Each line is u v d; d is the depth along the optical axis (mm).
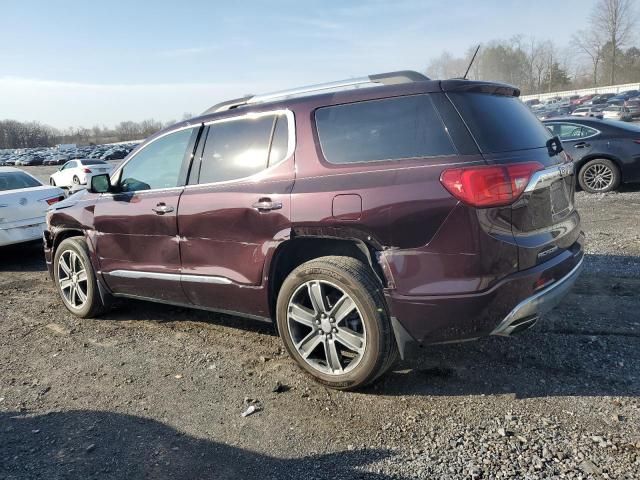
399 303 2930
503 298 2816
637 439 2566
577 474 2357
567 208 3367
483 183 2750
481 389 3141
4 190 7816
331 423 2914
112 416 3133
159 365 3797
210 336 4281
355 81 3449
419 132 2990
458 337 2920
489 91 3197
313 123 3348
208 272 3766
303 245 3416
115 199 4402
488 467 2449
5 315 5168
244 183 3535
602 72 75500
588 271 5070
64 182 24438
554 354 3480
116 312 5035
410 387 3229
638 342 3562
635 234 6371
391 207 2902
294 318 3340
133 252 4266
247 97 3926
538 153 3070
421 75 3236
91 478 2566
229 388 3389
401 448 2648
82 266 4820
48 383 3619
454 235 2799
